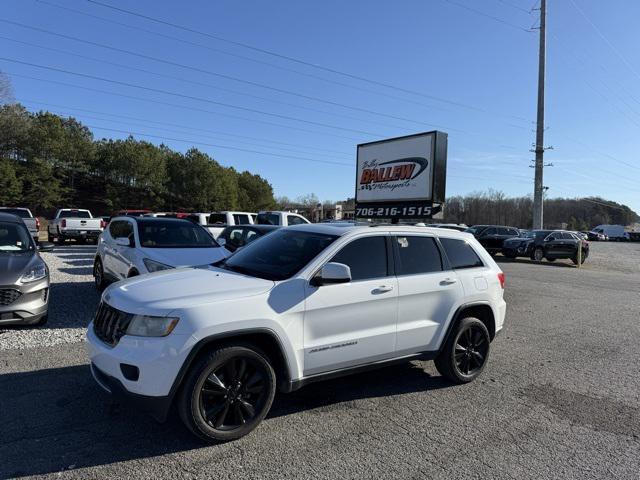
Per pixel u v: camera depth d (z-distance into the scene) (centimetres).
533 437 379
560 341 715
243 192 7100
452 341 486
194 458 323
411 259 469
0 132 4900
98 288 955
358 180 1234
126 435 352
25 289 600
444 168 1026
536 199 3184
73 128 6600
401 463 329
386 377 515
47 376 463
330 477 307
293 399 441
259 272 414
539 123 3181
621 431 396
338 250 419
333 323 399
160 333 327
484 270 529
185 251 762
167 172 6356
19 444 332
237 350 348
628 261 2847
